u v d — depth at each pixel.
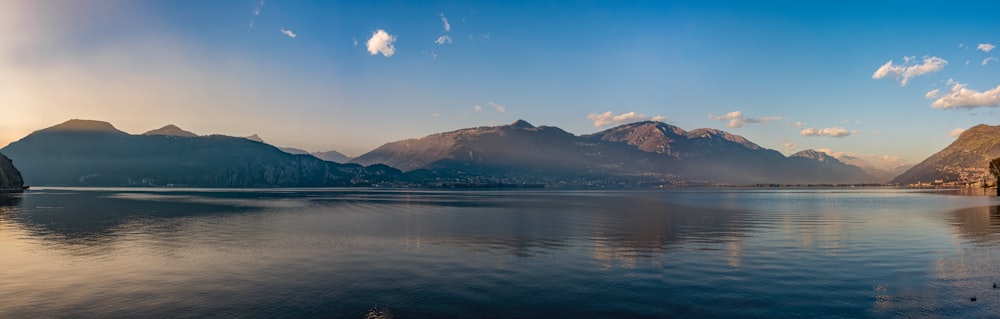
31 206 100.88
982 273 28.47
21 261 32.81
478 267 30.80
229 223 62.34
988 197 151.75
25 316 20.56
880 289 24.70
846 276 27.73
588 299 23.16
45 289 24.91
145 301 22.77
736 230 52.59
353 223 62.88
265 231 52.28
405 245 40.84
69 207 97.81
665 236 47.03
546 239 44.94
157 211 86.75
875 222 62.03
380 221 66.31
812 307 21.72
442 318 20.44
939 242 41.62
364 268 30.44
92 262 32.47
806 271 29.17
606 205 119.50
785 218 70.44
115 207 98.88
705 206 112.38
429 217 75.00
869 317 20.31
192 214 79.31
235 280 27.00
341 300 23.05
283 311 21.31
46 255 35.34
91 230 52.62
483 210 95.81
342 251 37.44
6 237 46.09
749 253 35.97
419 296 23.75
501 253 36.41
